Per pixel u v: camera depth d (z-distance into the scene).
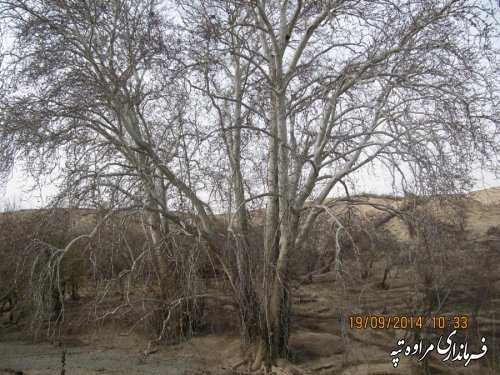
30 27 14.32
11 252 13.95
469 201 16.52
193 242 14.02
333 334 17.23
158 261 15.45
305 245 14.83
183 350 16.11
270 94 14.57
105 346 17.42
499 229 20.36
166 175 14.14
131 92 17.30
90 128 14.39
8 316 24.59
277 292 14.27
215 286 15.86
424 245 11.52
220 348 16.12
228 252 13.60
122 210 13.87
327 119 14.34
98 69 14.38
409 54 12.48
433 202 11.44
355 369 13.77
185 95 13.80
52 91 13.45
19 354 17.16
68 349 17.48
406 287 16.95
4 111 13.18
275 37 14.70
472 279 13.39
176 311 15.33
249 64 17.38
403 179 11.09
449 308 13.94
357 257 11.36
